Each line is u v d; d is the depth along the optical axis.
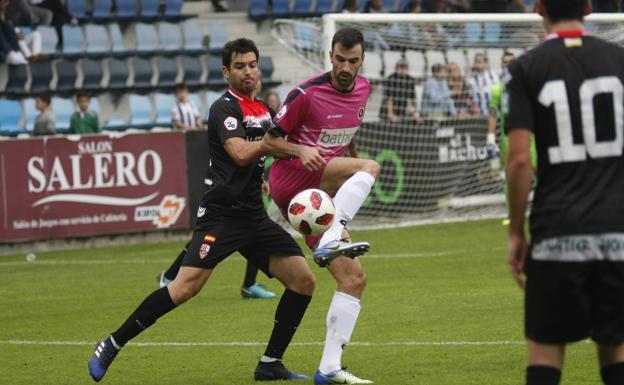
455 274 38.12
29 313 32.69
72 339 28.22
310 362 24.23
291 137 21.94
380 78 54.19
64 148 48.53
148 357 25.28
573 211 14.28
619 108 14.50
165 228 50.69
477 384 21.28
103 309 33.16
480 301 31.95
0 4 60.19
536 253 14.51
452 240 48.03
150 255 46.03
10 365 24.81
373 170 21.58
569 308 14.45
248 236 22.05
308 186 22.14
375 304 32.12
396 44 55.44
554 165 14.55
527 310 14.73
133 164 49.94
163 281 30.98
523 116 14.41
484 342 25.69
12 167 47.56
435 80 54.78
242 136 21.47
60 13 64.56
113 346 21.58
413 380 21.78
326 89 21.45
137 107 62.69
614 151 14.47
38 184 48.09
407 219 53.94
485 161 55.69
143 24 66.81
